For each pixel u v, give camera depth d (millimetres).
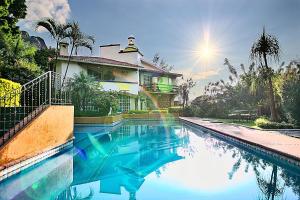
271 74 19609
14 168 7141
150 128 22375
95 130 20141
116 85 32750
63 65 28531
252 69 28703
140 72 37656
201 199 5922
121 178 7879
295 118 16906
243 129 16875
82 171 8586
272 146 9852
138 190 6652
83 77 23266
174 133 19125
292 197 5922
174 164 9734
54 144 10328
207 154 11492
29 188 6711
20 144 7605
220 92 34375
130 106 34406
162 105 40469
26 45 27438
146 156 11320
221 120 26422
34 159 8406
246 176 7840
